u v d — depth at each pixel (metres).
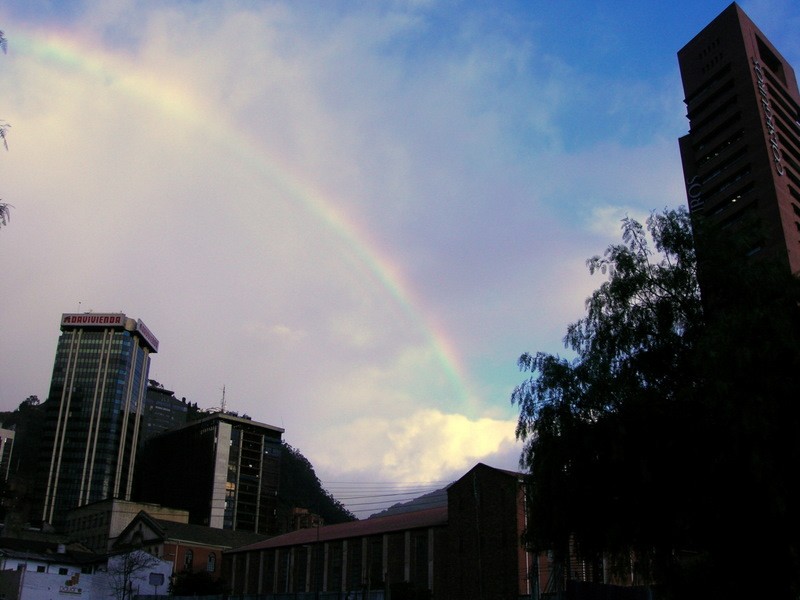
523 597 49.50
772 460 21.88
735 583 24.36
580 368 29.25
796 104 113.81
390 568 82.25
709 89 110.81
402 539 82.38
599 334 29.38
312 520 184.75
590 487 27.34
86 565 96.88
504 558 67.19
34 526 180.12
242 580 105.81
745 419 21.78
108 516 148.88
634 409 26.39
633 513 26.25
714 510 24.02
